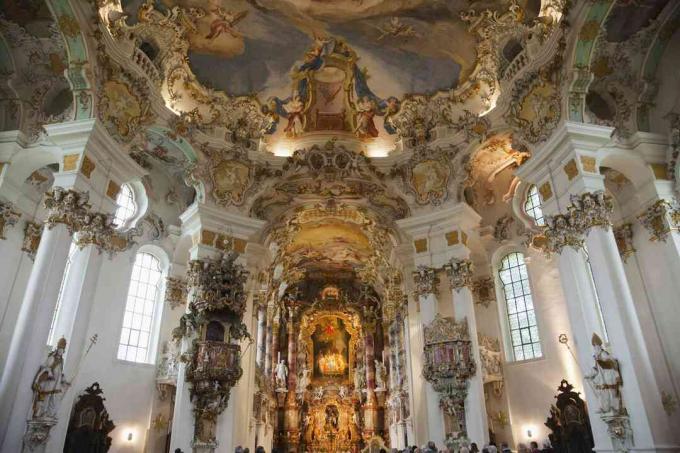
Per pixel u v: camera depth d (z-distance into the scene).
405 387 25.09
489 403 18.83
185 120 17.78
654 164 14.63
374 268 30.23
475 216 18.78
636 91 15.09
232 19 17.53
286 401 33.25
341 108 20.56
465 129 18.39
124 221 19.08
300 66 19.62
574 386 16.78
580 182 13.42
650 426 11.06
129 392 17.45
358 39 18.83
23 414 11.09
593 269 12.75
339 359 35.59
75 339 12.57
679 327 13.68
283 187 20.56
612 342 11.93
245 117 19.67
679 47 14.48
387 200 20.98
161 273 20.05
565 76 14.34
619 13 13.72
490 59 17.55
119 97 14.90
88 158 13.55
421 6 17.08
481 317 20.11
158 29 16.44
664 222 14.30
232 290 17.27
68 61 13.52
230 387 16.31
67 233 12.80
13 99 14.62
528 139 15.61
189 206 20.08
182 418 15.50
